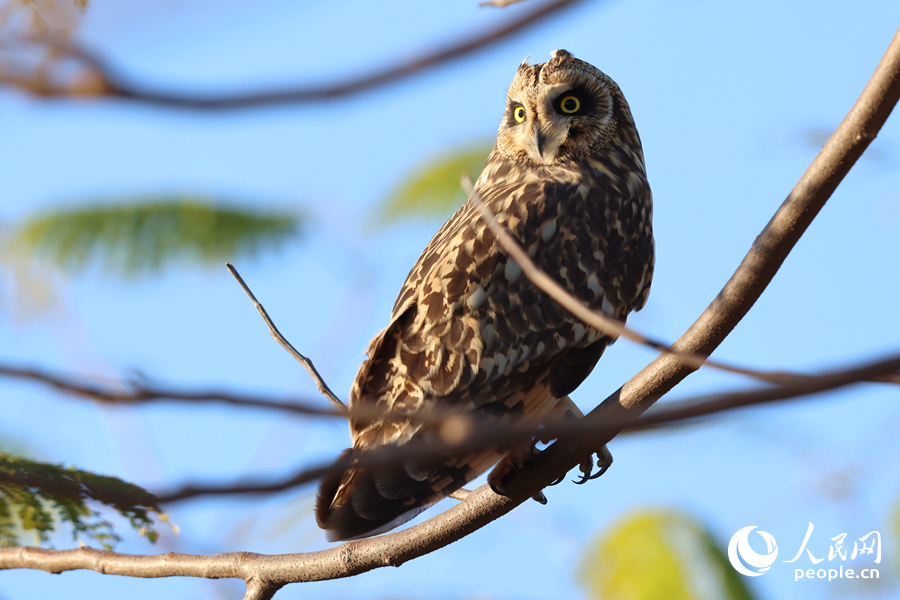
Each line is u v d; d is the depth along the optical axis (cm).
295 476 232
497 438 301
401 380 849
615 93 1036
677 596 1344
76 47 203
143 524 616
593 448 692
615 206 966
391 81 232
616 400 661
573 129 1001
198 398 251
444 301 869
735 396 261
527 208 924
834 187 579
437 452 298
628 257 952
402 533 758
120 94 208
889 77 543
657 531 1401
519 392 867
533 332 871
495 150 1073
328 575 768
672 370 640
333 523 765
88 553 798
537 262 898
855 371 249
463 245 900
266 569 779
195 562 791
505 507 730
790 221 591
